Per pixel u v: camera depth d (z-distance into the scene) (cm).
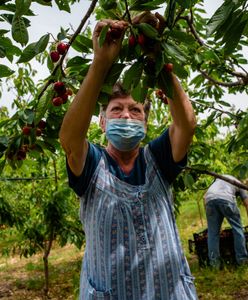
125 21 126
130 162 168
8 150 190
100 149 169
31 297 550
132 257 152
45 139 198
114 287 150
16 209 598
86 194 161
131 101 170
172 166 166
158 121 429
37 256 859
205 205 534
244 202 536
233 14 119
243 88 379
